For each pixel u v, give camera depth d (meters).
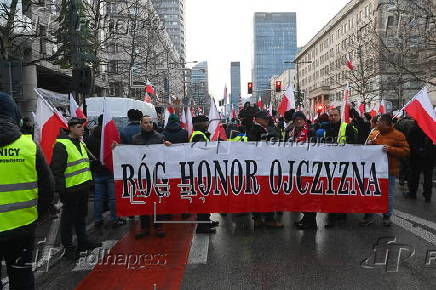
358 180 7.03
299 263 5.40
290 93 11.11
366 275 4.96
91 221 8.26
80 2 16.50
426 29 20.11
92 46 16.62
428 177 9.25
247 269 5.21
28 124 10.93
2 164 3.33
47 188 3.56
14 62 12.95
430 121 7.54
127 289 4.69
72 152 5.78
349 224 7.43
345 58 44.31
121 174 6.89
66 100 17.16
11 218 3.35
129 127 8.05
